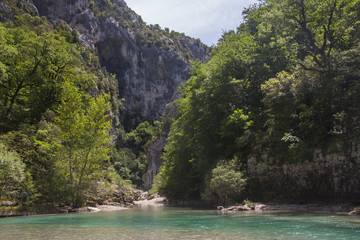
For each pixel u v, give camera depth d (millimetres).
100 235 8234
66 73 35312
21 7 70750
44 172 20281
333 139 17578
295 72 22656
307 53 29203
